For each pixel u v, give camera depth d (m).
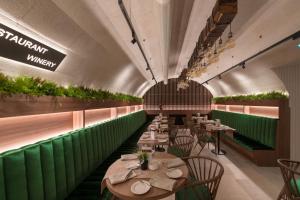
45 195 2.04
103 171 3.36
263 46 4.54
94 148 3.38
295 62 4.72
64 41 2.78
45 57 2.66
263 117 5.59
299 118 4.91
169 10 2.46
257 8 3.04
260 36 4.14
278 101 4.99
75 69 3.61
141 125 10.21
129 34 4.26
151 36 4.79
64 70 3.30
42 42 2.47
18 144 2.19
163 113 12.98
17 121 2.17
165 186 1.88
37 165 1.96
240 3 2.90
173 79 13.09
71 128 3.44
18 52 2.20
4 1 1.72
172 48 5.68
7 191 1.62
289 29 3.46
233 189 3.56
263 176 4.20
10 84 1.86
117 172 2.26
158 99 13.16
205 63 5.05
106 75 5.27
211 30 3.01
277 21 3.37
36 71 2.67
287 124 4.90
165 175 2.14
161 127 6.61
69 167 2.51
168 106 13.13
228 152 6.28
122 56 5.07
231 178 4.07
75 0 2.27
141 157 2.34
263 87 6.73
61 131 3.11
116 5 3.00
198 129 6.75
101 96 4.58
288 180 2.43
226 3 2.29
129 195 1.75
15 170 1.70
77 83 4.05
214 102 12.11
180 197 2.28
